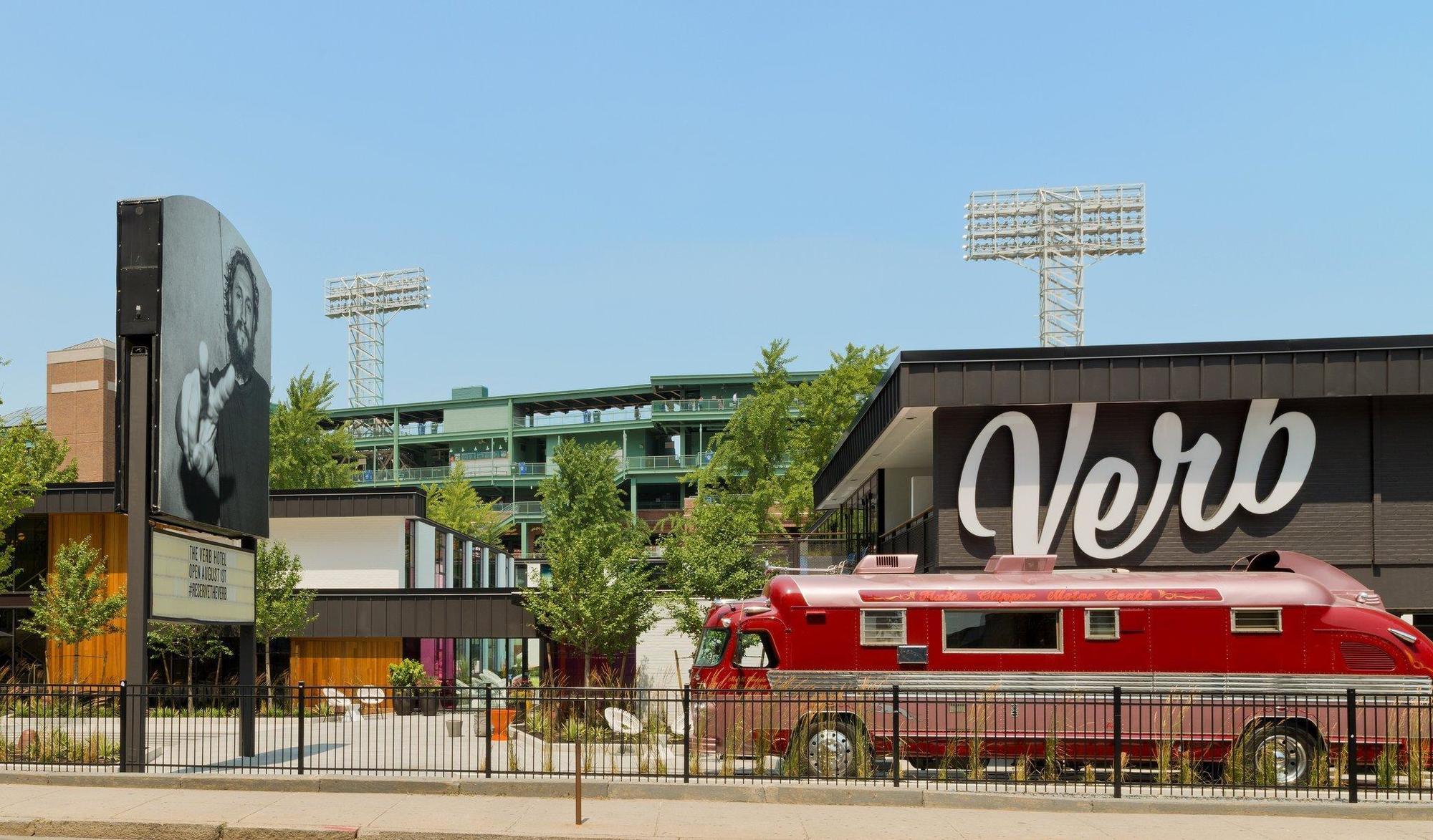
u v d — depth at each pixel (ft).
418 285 417.28
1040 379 83.35
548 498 218.59
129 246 61.57
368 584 140.87
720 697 64.69
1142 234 344.49
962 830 47.19
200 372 65.82
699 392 349.20
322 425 360.28
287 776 56.70
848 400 197.16
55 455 153.28
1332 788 56.90
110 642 126.31
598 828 46.42
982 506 84.64
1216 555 83.05
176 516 62.64
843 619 64.54
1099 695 63.00
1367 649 62.69
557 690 66.54
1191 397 82.23
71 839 46.34
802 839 44.96
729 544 139.85
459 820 47.67
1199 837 46.34
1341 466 82.84
